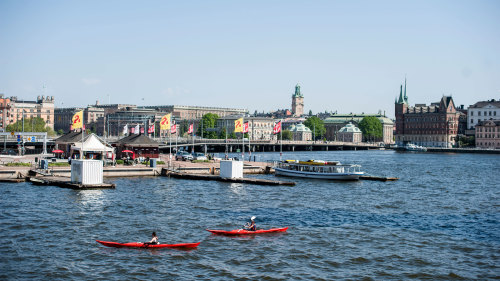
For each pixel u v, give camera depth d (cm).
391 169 15750
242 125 12775
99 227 5866
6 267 4494
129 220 6244
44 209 6769
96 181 8806
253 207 7375
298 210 7250
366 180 11550
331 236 5716
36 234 5512
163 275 4409
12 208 6794
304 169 11875
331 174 11344
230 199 8031
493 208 7850
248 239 5525
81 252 4947
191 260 4803
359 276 4472
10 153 15938
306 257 4947
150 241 5156
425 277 4488
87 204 7175
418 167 16725
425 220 6750
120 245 5116
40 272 4400
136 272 4462
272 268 4625
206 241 5419
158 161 12256
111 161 11644
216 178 10431
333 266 4712
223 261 4791
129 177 10694
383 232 5969
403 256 5041
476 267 4759
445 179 12375
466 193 9638
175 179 10525
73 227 5838
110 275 4381
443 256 5072
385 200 8450
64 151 13650
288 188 9606
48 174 9862
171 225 6053
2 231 5600
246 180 10162
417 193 9462
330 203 7969
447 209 7681
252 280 4334
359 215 7000
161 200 7706
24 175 9856
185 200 7794
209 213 6831
